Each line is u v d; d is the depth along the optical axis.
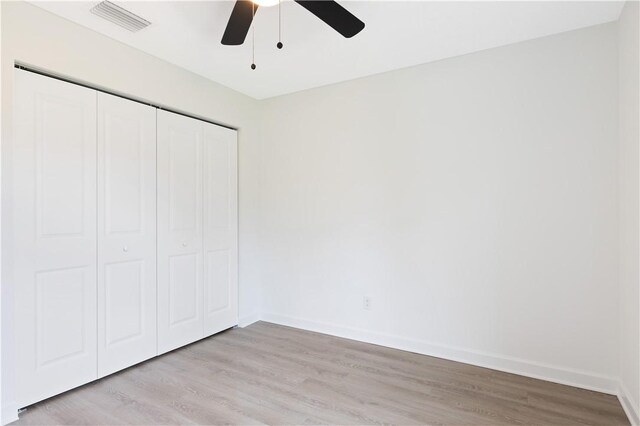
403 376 2.49
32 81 2.07
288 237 3.61
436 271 2.83
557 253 2.40
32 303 2.06
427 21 2.25
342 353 2.90
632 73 1.96
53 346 2.16
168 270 2.88
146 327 2.71
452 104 2.77
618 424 1.92
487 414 2.02
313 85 3.37
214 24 2.29
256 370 2.58
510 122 2.55
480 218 2.66
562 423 1.93
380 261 3.08
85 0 2.02
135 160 2.62
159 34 2.40
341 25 1.85
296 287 3.56
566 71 2.38
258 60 2.81
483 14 2.17
